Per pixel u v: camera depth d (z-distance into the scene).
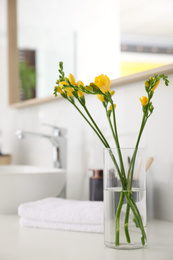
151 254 0.78
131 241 0.81
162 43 1.11
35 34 1.93
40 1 1.88
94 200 1.20
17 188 1.26
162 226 1.03
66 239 0.90
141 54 1.19
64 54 1.68
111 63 1.32
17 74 2.08
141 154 0.84
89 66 1.48
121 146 1.27
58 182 1.37
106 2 1.38
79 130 1.51
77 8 1.58
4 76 2.34
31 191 1.29
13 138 2.17
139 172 0.83
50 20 1.81
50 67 1.79
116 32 1.30
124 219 0.81
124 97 1.26
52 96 1.61
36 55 1.92
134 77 1.14
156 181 1.12
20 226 1.06
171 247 0.83
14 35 2.12
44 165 1.80
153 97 1.15
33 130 1.93
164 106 1.10
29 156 1.97
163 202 1.10
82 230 0.97
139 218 0.82
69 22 1.65
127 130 1.25
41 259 0.74
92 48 1.46
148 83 0.84
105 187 0.85
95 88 0.82
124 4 1.28
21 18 2.05
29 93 1.97
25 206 1.07
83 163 1.48
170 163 1.08
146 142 1.17
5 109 2.30
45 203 1.12
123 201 0.82
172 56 1.08
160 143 1.12
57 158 1.48
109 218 0.83
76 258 0.75
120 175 0.82
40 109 1.85
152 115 1.15
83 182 1.48
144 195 0.84
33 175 1.29
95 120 1.41
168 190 1.08
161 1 1.12
